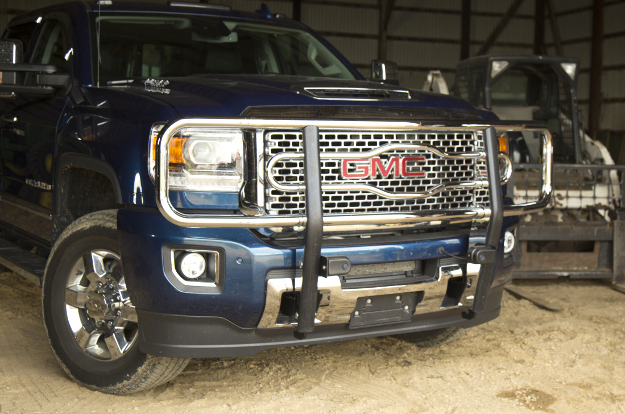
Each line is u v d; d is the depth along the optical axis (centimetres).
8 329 353
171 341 229
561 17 2072
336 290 232
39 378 283
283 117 221
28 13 414
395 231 253
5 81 294
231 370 298
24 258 342
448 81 2111
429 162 251
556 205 503
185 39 354
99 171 254
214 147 221
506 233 292
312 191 218
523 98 659
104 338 268
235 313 226
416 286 248
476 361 321
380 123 230
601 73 1920
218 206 222
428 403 265
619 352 339
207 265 227
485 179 262
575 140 618
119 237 236
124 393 262
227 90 246
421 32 2066
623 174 505
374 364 312
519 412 258
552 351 339
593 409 263
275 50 379
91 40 326
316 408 256
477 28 2109
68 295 272
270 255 224
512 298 473
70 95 305
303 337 241
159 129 229
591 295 489
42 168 318
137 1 369
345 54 1998
